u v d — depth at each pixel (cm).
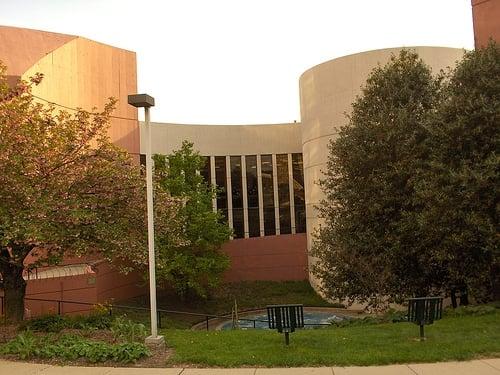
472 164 1113
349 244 1371
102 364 711
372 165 1366
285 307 782
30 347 770
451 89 1228
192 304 2639
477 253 1173
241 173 3788
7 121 966
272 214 3809
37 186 945
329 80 2541
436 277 1362
